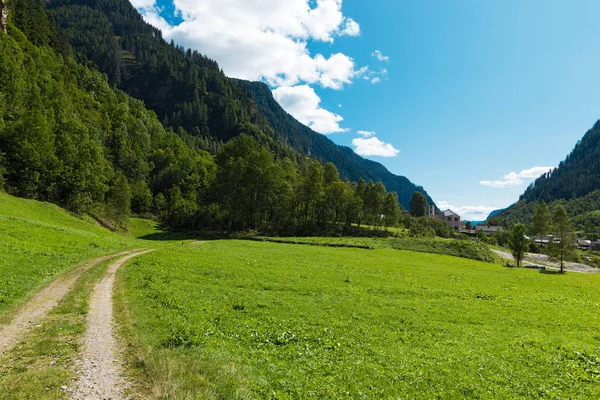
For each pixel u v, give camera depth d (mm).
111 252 43188
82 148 85188
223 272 36781
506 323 27797
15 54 117562
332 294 32656
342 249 79875
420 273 54344
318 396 11930
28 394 9734
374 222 137500
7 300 18734
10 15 152375
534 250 146625
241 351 15500
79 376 11148
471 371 15703
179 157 167000
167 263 38281
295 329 20156
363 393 12523
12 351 12930
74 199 77375
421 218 157750
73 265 31625
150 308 20453
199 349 14375
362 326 22516
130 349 13766
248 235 96625
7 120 78688
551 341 22219
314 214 124625
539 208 167625
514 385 14625
